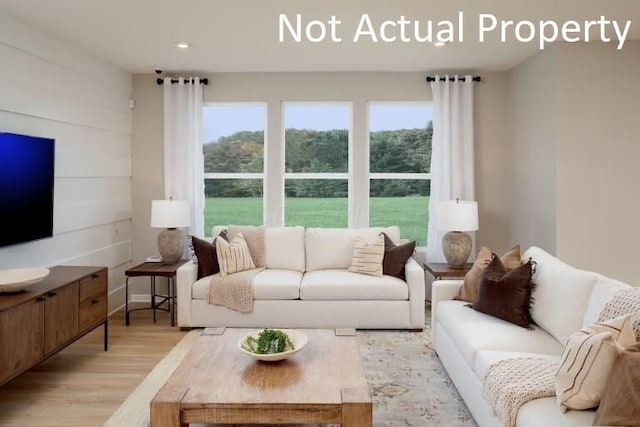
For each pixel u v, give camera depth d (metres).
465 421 2.63
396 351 3.75
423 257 5.46
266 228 4.88
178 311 4.27
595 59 4.20
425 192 5.55
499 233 5.38
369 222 5.52
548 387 2.00
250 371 2.38
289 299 4.23
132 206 5.41
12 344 2.62
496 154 5.35
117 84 5.04
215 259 4.46
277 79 5.35
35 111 3.65
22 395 2.96
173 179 5.32
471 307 3.28
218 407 2.05
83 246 4.39
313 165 5.55
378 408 2.79
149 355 3.65
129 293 5.41
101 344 3.91
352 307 4.23
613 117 4.20
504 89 5.32
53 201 3.74
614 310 2.13
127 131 5.29
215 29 3.81
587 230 4.25
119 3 3.24
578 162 4.23
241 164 5.57
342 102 5.41
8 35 3.35
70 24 3.64
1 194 3.15
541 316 2.80
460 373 2.85
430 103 5.41
